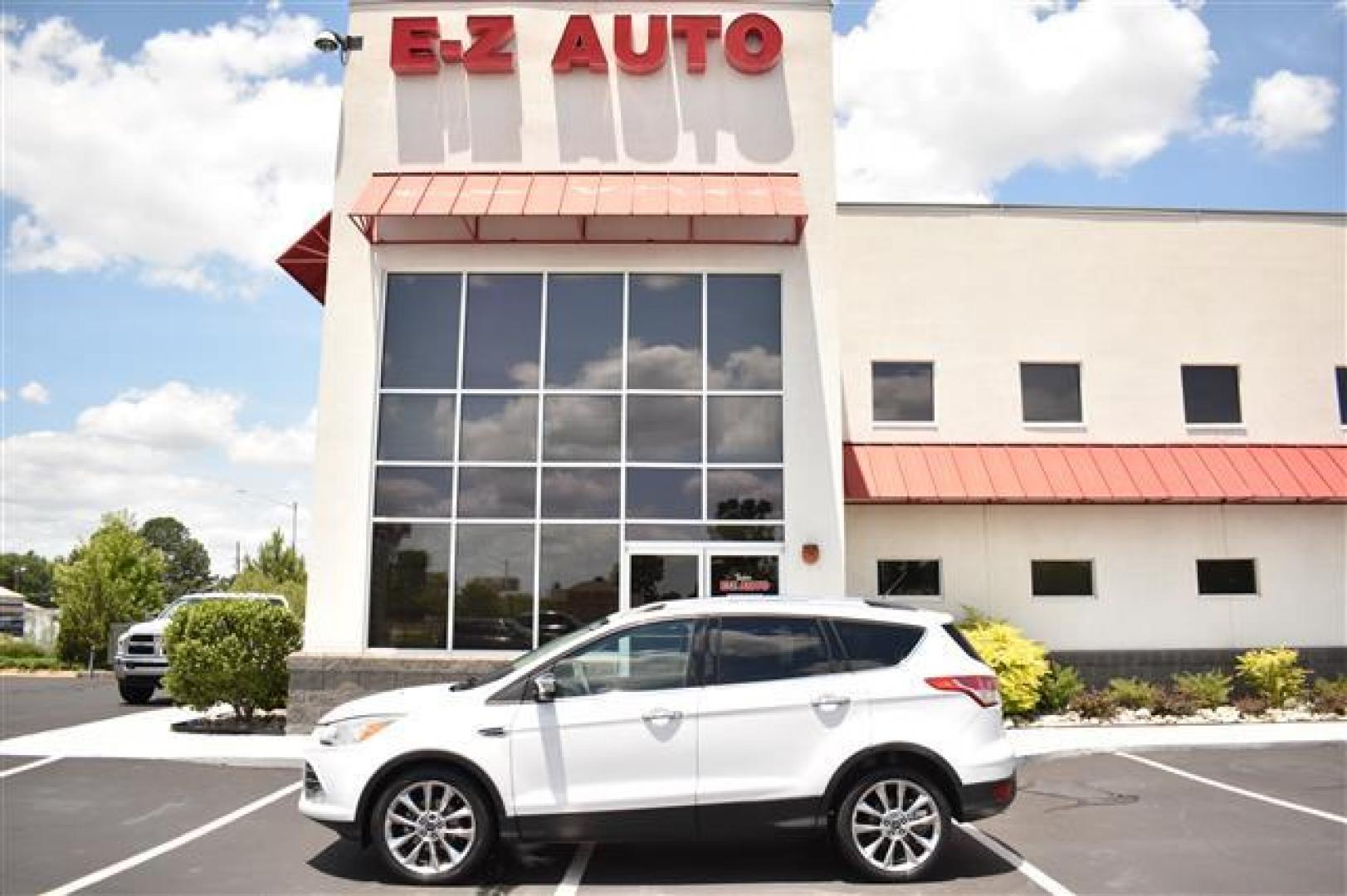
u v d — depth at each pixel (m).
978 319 16.83
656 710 6.84
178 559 108.38
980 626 14.98
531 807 6.73
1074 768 11.19
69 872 7.15
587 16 14.70
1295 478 16.12
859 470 15.85
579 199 13.73
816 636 7.13
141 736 13.00
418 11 14.79
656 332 14.15
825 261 14.20
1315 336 17.09
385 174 14.40
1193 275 17.09
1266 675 15.27
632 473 13.80
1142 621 16.05
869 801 6.99
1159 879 7.00
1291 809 9.17
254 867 7.27
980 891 6.71
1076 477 15.95
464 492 13.75
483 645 13.42
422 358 14.05
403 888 6.74
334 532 13.54
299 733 12.96
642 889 6.71
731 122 14.57
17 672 30.16
